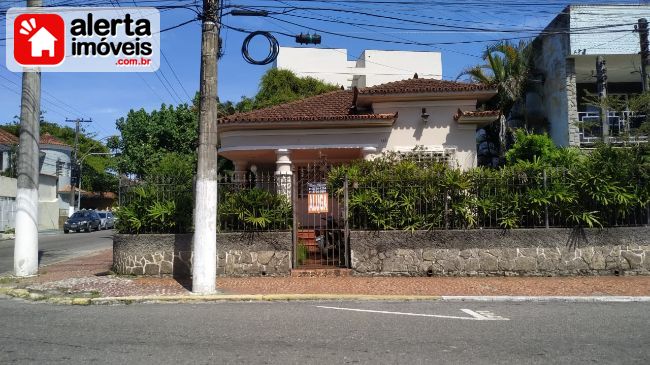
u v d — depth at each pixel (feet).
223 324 23.70
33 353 18.78
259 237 37.86
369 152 50.06
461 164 50.65
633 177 38.81
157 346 19.70
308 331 22.24
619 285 33.99
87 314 26.50
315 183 39.22
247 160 57.72
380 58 160.76
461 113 49.11
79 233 113.60
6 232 100.68
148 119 99.14
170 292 32.24
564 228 38.01
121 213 39.40
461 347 19.56
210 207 32.17
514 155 55.52
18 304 29.94
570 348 19.42
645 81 53.21
